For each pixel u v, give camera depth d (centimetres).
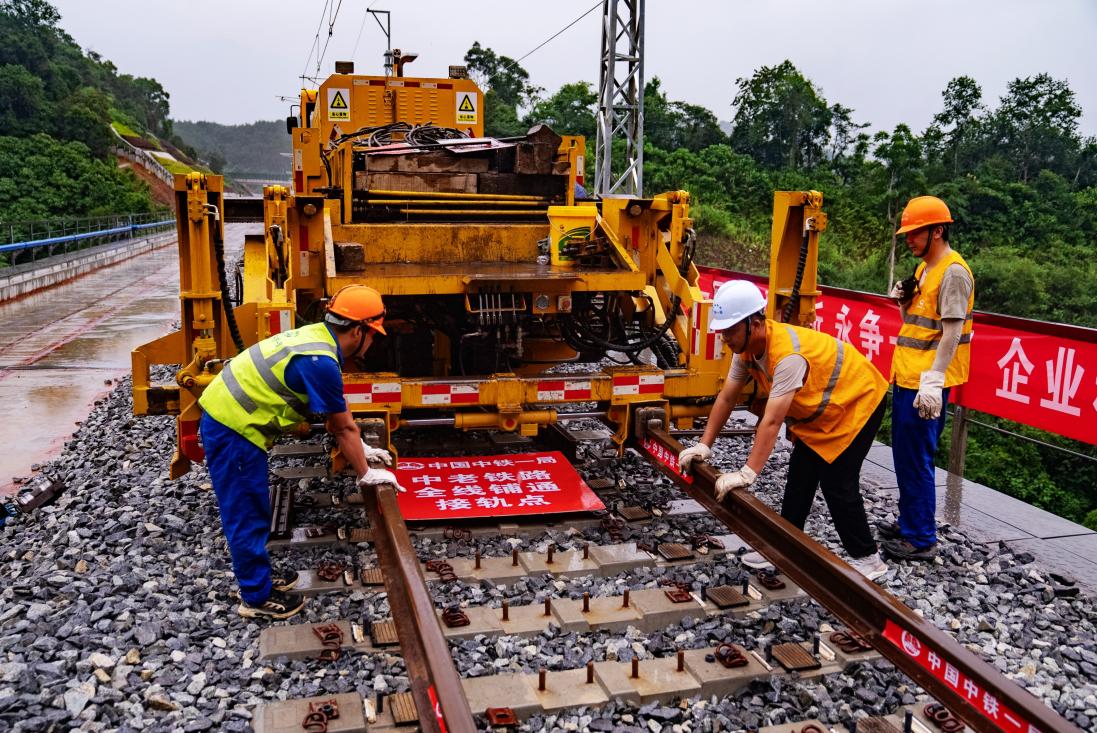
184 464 495
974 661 274
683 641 373
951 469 644
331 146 747
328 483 578
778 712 322
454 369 635
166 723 309
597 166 1902
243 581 387
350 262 545
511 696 324
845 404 409
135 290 1989
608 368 543
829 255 3741
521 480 555
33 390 945
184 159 10669
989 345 594
